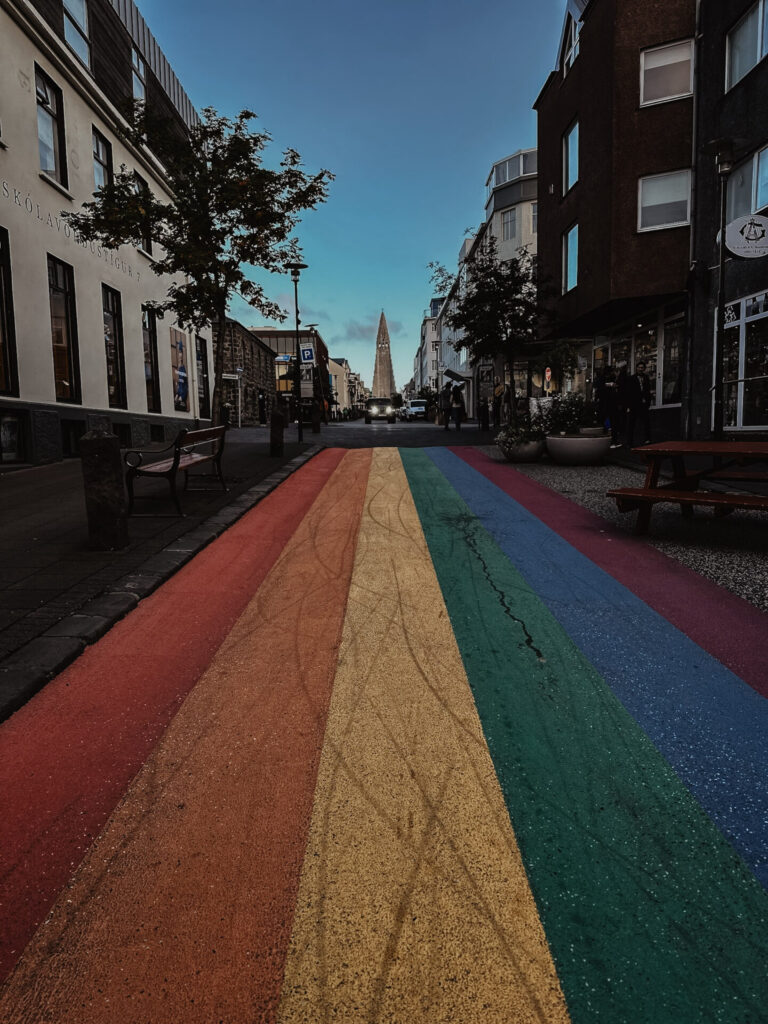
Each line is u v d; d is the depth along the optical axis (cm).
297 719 278
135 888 185
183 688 307
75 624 372
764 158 1183
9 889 184
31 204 1245
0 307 1167
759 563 494
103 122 1595
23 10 1196
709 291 1347
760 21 1180
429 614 403
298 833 207
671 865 192
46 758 250
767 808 217
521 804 220
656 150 1439
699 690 301
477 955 162
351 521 671
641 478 888
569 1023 144
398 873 189
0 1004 150
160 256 1970
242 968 159
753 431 1194
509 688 305
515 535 603
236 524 662
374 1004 150
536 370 1909
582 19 1636
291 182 1044
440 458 1205
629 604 416
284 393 5256
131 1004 150
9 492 889
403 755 250
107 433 535
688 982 154
